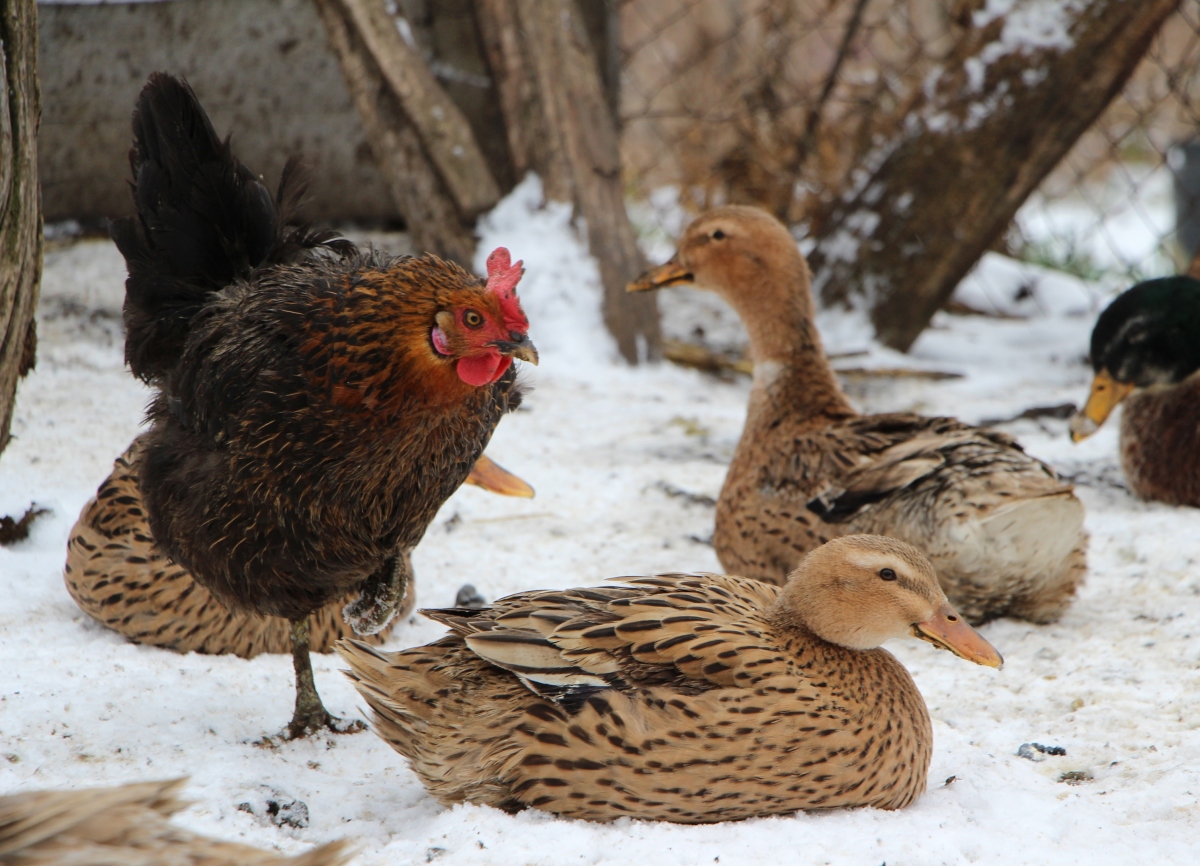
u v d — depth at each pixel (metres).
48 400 9.07
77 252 11.86
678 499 8.53
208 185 5.34
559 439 9.63
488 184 11.45
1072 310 14.09
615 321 11.30
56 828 2.79
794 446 7.11
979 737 5.22
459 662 4.58
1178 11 12.37
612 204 11.41
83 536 5.86
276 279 4.94
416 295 4.55
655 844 4.11
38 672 5.37
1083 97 11.38
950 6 13.09
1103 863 4.01
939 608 4.66
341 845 2.88
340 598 5.29
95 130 11.99
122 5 11.83
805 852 4.07
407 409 4.62
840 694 4.42
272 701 5.42
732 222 7.65
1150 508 8.54
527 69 11.67
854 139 13.33
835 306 12.34
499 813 4.33
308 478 4.67
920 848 4.09
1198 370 8.35
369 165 12.66
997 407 10.70
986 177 11.70
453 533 7.88
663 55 14.83
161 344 5.43
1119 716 5.33
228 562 4.85
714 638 4.48
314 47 12.23
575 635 4.44
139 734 4.86
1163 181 21.16
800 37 13.59
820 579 4.64
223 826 4.16
